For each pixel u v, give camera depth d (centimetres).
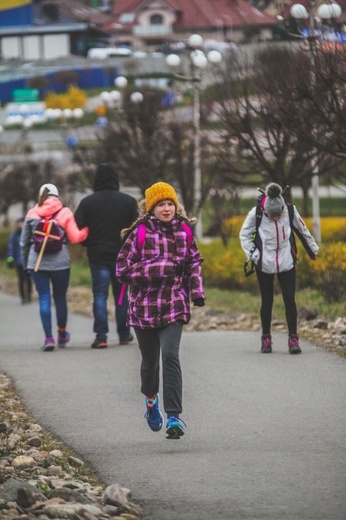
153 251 1766
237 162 5744
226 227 6544
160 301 1761
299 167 5050
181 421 1769
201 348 2975
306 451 1683
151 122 6800
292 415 1975
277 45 5078
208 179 6638
